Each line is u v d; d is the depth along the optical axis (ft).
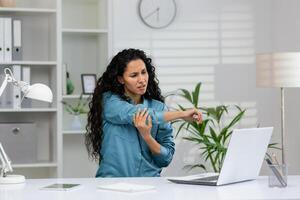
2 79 14.02
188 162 16.06
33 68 15.10
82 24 15.46
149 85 10.48
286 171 8.19
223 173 8.21
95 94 10.22
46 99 8.77
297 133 15.39
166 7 15.83
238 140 8.14
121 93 10.17
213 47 16.21
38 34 15.16
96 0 15.35
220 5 16.28
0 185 8.46
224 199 7.11
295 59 12.32
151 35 15.79
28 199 7.23
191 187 8.18
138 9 15.66
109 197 7.33
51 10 14.11
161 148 9.89
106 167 9.97
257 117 16.51
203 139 14.66
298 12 15.07
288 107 15.88
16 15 14.89
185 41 16.02
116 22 15.53
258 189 7.96
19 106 14.01
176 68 15.97
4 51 13.97
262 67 12.74
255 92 16.48
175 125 15.99
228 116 16.35
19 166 13.83
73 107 15.31
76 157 15.43
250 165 8.68
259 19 16.49
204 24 16.16
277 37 16.26
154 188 8.06
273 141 16.58
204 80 16.16
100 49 15.12
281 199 7.13
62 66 14.38
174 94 15.58
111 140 9.95
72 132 14.19
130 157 9.91
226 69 16.31
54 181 8.95
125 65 10.00
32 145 14.19
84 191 7.86
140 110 9.55
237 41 16.37
